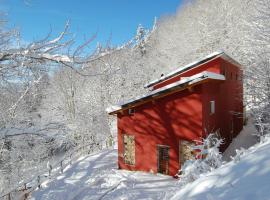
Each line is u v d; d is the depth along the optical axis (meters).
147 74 35.62
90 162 17.94
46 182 14.66
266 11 16.81
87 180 14.63
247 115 26.69
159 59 42.16
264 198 3.24
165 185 12.85
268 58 16.47
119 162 16.36
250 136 20.39
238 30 30.62
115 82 29.66
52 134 7.22
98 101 29.28
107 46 5.61
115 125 32.75
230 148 18.06
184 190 5.11
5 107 7.01
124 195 11.91
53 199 12.47
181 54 39.97
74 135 25.16
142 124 15.45
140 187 12.73
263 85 16.39
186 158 13.79
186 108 13.83
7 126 6.58
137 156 15.66
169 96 14.39
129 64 27.97
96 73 5.68
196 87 13.52
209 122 14.48
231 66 20.28
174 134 14.23
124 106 15.81
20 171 9.02
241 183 3.96
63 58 5.48
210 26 37.38
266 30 16.72
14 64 5.70
